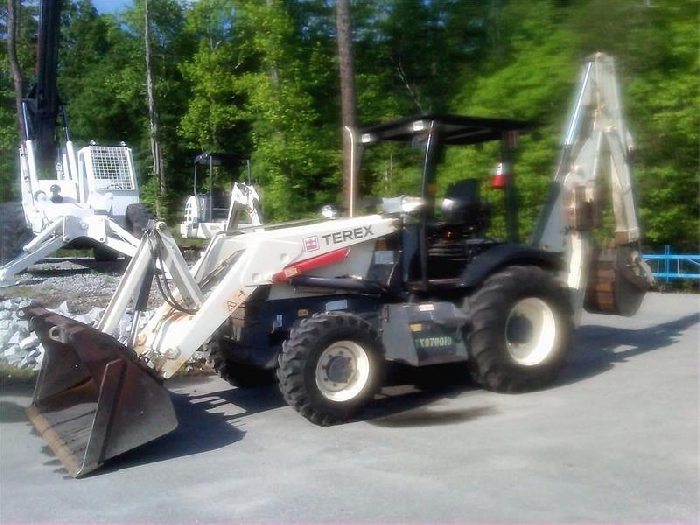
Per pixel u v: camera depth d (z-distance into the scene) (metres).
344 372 7.69
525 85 16.16
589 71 10.03
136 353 7.25
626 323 12.84
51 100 18.94
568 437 7.05
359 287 8.23
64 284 15.55
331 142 20.62
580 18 16.17
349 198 9.42
